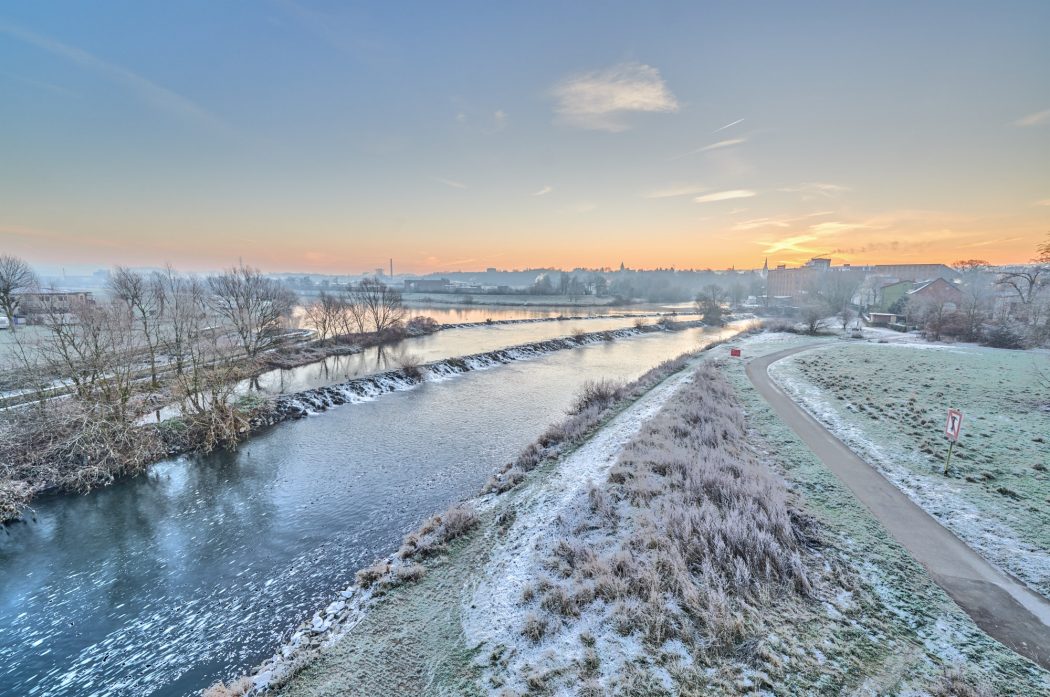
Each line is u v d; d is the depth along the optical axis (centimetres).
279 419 3072
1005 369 3788
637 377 4541
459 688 922
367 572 1418
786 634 918
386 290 7912
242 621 1300
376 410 3356
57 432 2280
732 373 3853
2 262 4662
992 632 916
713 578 1073
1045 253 4103
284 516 1867
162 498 2025
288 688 983
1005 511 1388
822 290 11519
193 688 1088
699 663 876
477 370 4894
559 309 13138
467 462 2394
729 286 18775
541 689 873
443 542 1530
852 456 1919
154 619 1318
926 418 2389
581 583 1153
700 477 1573
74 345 2436
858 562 1142
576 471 1892
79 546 1678
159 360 3659
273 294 5416
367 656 1050
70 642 1242
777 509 1330
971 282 9169
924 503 1469
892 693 782
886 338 6525
